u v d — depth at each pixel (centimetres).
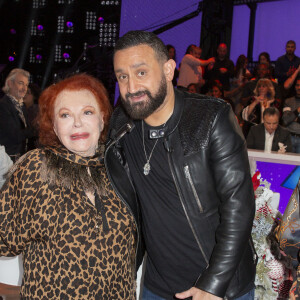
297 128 523
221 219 150
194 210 153
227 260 144
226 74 667
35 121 155
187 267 160
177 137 153
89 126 147
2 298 204
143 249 173
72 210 140
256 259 169
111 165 156
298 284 123
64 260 137
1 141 412
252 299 165
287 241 140
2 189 143
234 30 802
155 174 156
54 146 149
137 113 146
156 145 155
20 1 945
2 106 414
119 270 147
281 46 779
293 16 761
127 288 151
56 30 931
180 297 147
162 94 146
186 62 675
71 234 138
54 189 140
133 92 143
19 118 424
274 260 216
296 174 323
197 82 673
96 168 151
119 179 157
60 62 948
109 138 160
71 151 148
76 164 147
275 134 420
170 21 815
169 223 157
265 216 218
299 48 767
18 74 424
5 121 409
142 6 837
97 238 141
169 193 155
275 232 149
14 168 145
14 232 141
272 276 215
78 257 138
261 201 220
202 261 158
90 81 151
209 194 152
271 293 218
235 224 145
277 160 322
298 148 521
